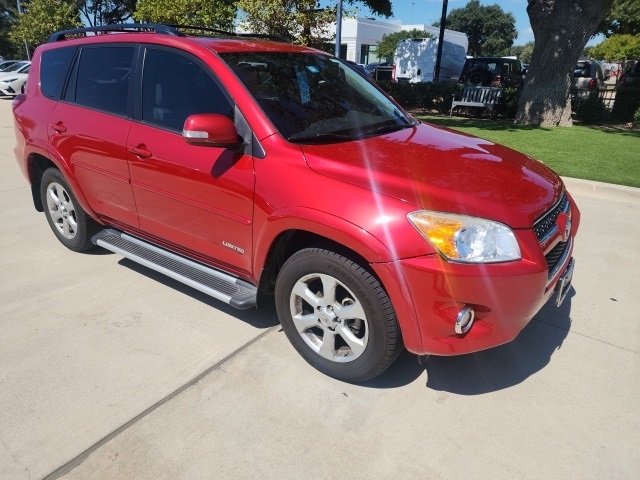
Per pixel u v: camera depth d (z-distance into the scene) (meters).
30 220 5.34
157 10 11.23
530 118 12.66
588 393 2.77
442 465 2.29
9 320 3.38
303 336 2.90
